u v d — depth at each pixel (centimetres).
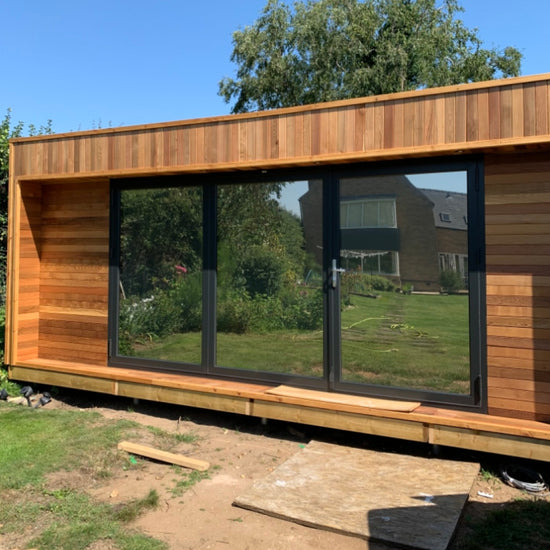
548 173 398
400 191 452
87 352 621
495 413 415
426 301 444
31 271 649
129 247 594
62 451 423
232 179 529
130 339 593
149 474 391
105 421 507
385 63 2075
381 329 462
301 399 459
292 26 2225
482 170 421
